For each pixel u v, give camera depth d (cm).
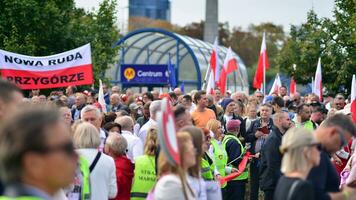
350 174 1291
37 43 3712
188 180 924
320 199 822
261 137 1930
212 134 1608
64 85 2228
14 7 3609
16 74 2184
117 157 1305
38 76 2206
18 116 411
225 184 1608
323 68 4159
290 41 4972
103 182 1113
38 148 408
